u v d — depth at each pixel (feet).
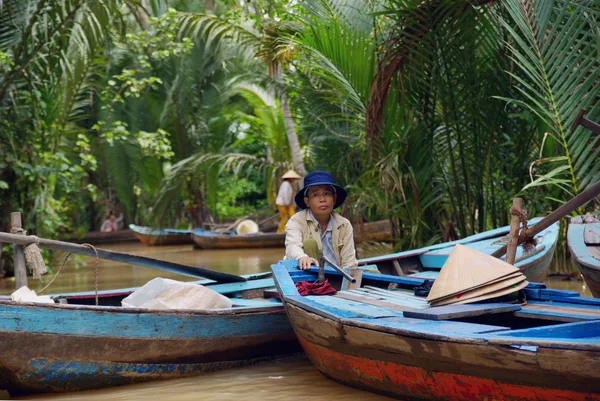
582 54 22.98
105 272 39.55
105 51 47.06
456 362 11.23
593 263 17.16
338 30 27.22
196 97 64.49
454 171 27.32
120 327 14.88
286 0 36.78
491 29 25.54
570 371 9.77
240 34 47.96
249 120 66.44
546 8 23.49
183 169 55.88
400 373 12.51
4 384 14.40
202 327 16.01
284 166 62.39
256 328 17.02
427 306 14.11
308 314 14.38
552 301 13.92
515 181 27.66
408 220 28.09
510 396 10.77
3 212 37.04
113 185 71.97
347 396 13.82
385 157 26.96
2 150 35.76
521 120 27.09
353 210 30.94
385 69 26.55
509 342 10.36
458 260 14.02
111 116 64.85
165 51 51.03
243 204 87.35
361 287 18.02
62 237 55.52
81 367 14.58
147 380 15.62
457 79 26.27
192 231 59.21
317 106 40.88
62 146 45.52
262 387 14.85
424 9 25.07
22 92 35.53
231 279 21.31
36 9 32.09
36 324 13.88
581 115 15.69
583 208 25.75
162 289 16.92
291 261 18.20
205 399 13.96
